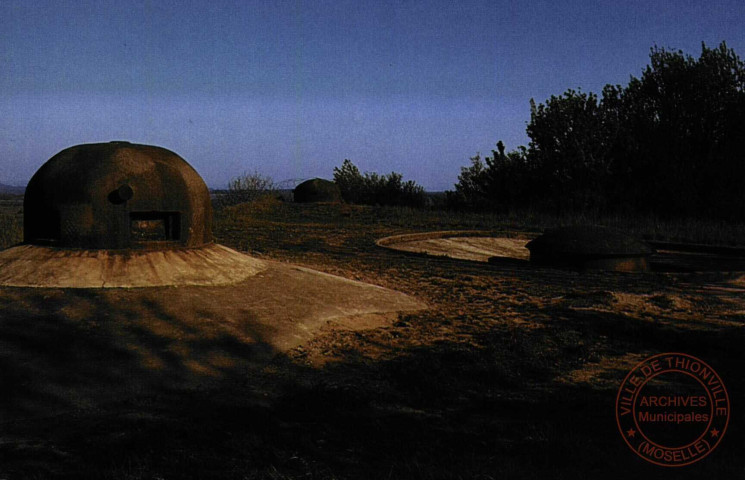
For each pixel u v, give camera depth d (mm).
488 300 9789
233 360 6230
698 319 8789
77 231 7977
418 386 5652
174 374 5797
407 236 18078
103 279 7590
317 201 30656
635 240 14469
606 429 4715
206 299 7641
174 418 4883
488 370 6164
